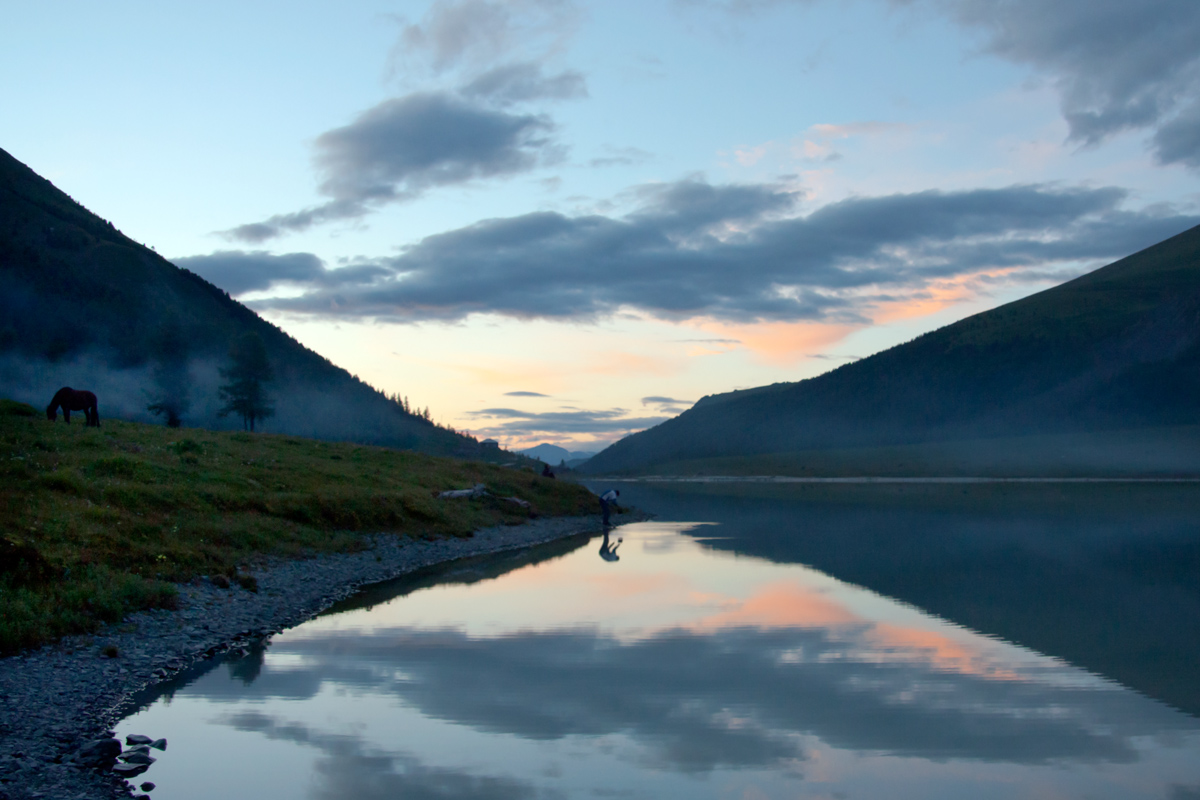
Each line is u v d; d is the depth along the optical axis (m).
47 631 13.60
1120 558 28.34
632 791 8.63
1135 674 13.23
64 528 18.62
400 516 34.22
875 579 23.94
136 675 13.00
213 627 16.41
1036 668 13.68
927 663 14.03
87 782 8.73
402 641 15.94
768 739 10.27
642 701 11.87
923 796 8.54
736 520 49.81
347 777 8.98
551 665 13.97
